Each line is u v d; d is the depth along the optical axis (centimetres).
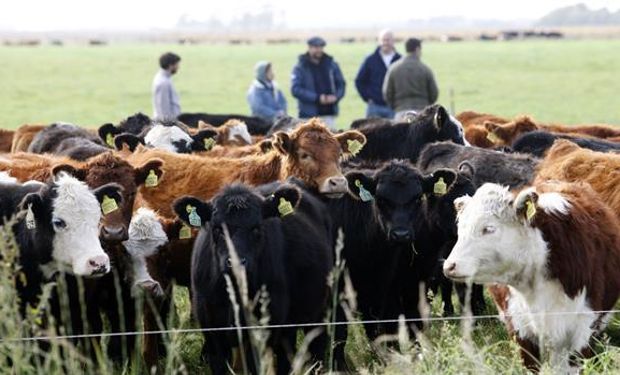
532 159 1264
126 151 1404
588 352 896
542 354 862
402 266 1084
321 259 970
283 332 943
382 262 1070
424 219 1084
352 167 1271
